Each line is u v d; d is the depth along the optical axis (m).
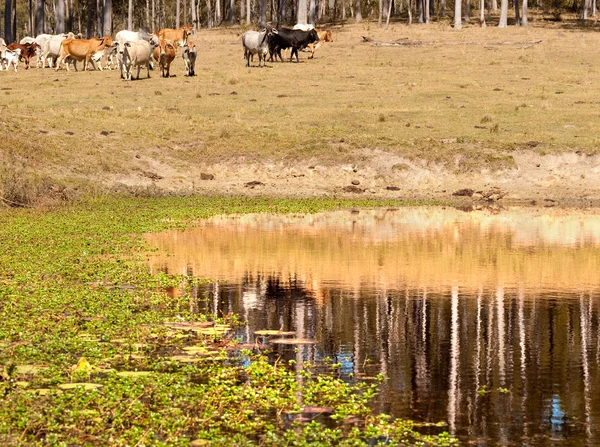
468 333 20.81
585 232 37.25
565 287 26.20
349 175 50.25
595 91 66.31
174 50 72.00
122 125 55.62
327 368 18.08
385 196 48.25
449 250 32.53
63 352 18.64
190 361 18.31
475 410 15.53
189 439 14.12
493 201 47.28
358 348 19.52
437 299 24.47
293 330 21.12
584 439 14.16
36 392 15.66
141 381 16.45
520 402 15.94
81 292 23.73
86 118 56.28
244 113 59.59
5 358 17.98
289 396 16.14
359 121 56.88
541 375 17.50
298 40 80.06
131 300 23.31
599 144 51.31
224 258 30.59
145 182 49.25
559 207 45.22
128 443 13.79
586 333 20.78
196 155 52.31
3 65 77.62
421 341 20.08
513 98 63.91
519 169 49.94
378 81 70.50
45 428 14.38
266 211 43.16
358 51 87.94
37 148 49.47
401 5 153.62
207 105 61.84
